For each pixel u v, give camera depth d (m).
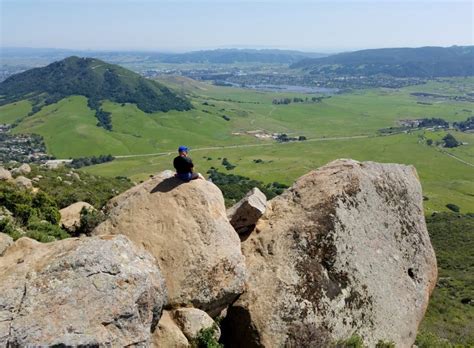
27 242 15.55
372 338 19.19
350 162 23.33
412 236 23.02
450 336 46.31
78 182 65.75
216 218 18.34
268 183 191.88
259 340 17.08
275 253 19.28
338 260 19.66
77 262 13.65
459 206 174.25
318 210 20.62
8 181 48.78
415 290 21.77
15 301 12.79
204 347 15.59
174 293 16.27
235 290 17.36
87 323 12.80
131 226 17.75
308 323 17.72
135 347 13.32
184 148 19.22
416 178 25.33
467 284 74.69
